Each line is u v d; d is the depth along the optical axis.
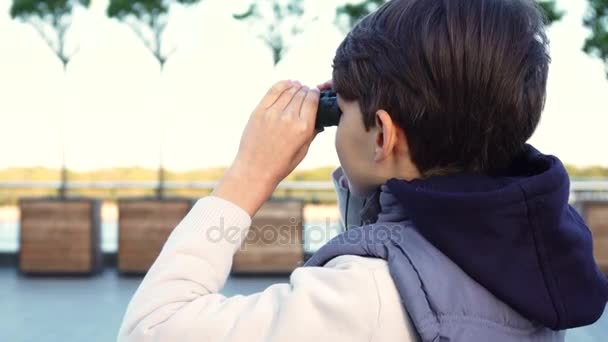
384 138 0.69
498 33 0.69
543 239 0.65
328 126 0.77
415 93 0.68
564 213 0.70
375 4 6.09
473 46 0.68
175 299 0.67
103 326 4.39
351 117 0.73
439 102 0.68
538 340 0.69
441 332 0.62
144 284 0.69
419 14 0.70
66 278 6.22
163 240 6.31
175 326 0.65
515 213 0.64
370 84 0.71
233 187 0.73
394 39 0.70
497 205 0.63
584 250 0.69
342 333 0.63
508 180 0.70
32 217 6.33
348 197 0.90
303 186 7.39
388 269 0.67
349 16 6.09
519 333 0.66
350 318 0.63
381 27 0.72
